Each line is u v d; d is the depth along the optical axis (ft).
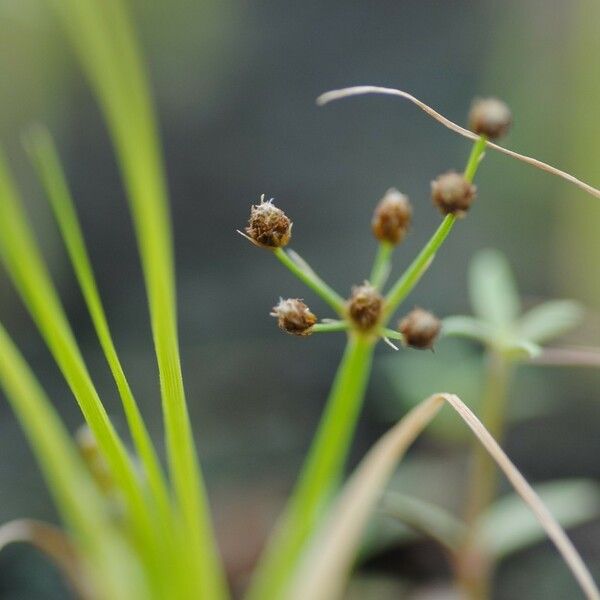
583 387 1.40
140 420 0.75
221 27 1.80
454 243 1.67
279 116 1.79
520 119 1.79
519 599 1.13
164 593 0.84
